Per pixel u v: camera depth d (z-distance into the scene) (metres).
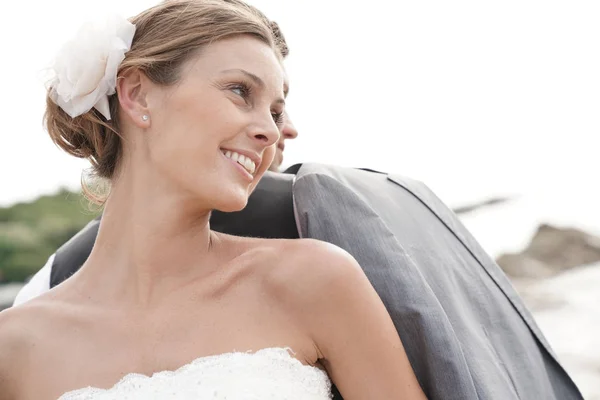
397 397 2.11
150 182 2.12
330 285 2.12
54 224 17.86
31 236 17.27
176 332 2.11
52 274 2.96
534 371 2.57
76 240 3.02
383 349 2.12
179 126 2.04
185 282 2.17
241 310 2.14
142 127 2.10
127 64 2.10
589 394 5.41
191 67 2.04
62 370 2.13
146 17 2.16
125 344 2.11
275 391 1.96
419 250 2.58
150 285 2.16
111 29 2.12
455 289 2.58
